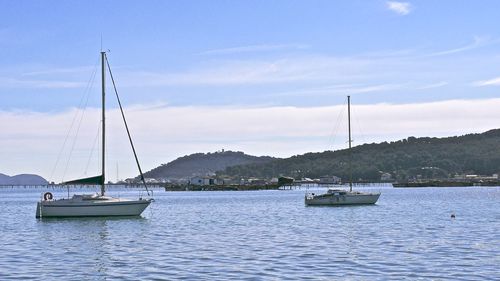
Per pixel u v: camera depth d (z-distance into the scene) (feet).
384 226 197.77
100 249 143.13
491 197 474.08
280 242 151.43
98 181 243.60
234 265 113.91
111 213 239.91
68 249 143.95
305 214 272.10
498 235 162.20
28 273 108.17
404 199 447.01
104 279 101.81
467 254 124.98
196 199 517.55
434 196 511.40
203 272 106.73
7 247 148.77
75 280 101.14
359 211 290.35
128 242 157.79
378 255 124.98
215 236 170.30
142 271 108.88
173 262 118.93
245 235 171.94
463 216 242.58
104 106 245.45
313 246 141.90
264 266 112.37
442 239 153.79
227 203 418.72
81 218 237.86
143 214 284.41
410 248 135.74
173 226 208.74
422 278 99.30
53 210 237.04
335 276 101.71
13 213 313.12
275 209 322.34
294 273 104.73
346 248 137.18
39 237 173.68
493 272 103.96
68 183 239.91
